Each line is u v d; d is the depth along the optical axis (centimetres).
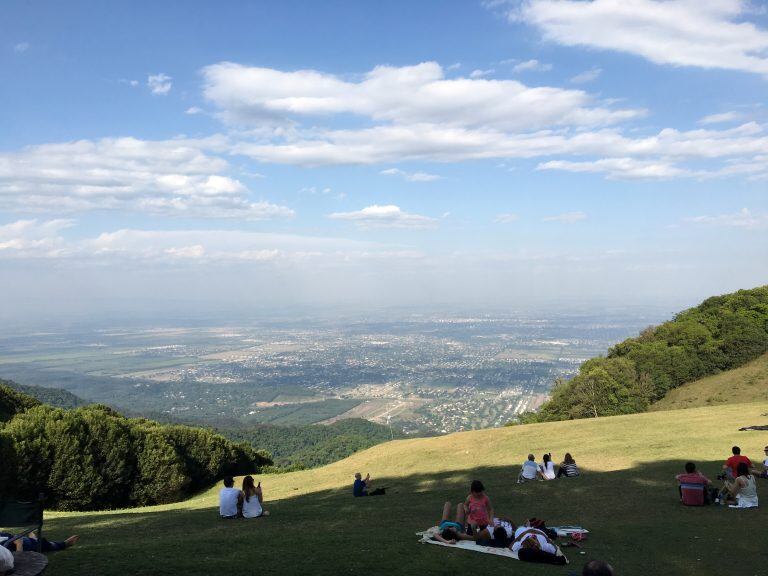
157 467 4522
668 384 7656
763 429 3353
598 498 1983
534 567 1113
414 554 1152
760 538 1355
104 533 1669
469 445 4191
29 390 14638
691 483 1747
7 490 3662
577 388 7506
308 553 1138
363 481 2655
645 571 1130
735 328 7981
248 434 12725
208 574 958
